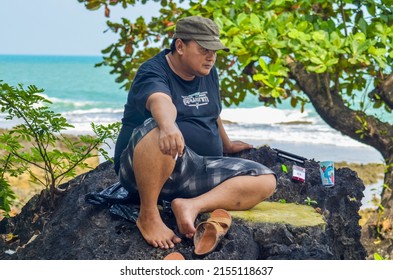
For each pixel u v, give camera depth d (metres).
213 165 4.57
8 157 5.61
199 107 4.68
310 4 6.89
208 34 4.46
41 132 5.35
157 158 4.21
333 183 5.18
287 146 20.12
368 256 6.60
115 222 4.61
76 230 4.80
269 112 27.12
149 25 8.01
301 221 4.51
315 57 6.56
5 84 5.07
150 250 4.31
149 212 4.34
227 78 8.29
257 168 4.57
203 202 4.41
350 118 7.26
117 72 8.19
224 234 4.27
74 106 34.94
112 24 7.98
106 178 5.23
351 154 18.50
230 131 23.30
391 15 6.89
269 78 6.70
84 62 82.06
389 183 7.01
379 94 7.33
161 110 4.21
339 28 7.15
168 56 4.62
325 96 7.34
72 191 5.29
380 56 6.84
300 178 5.18
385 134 7.22
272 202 5.01
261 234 4.40
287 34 6.78
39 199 5.54
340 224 5.05
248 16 7.09
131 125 4.70
